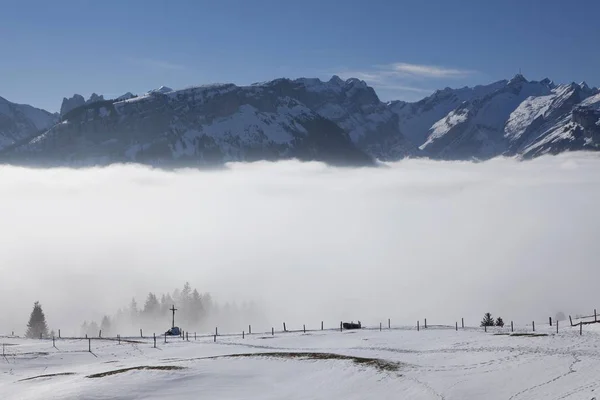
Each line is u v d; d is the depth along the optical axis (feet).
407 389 154.51
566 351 173.27
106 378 183.42
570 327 252.83
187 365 200.03
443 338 236.63
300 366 193.26
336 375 176.86
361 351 213.87
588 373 144.56
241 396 164.45
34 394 172.55
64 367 230.07
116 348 276.00
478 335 238.89
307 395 162.91
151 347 274.77
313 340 265.75
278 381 179.42
